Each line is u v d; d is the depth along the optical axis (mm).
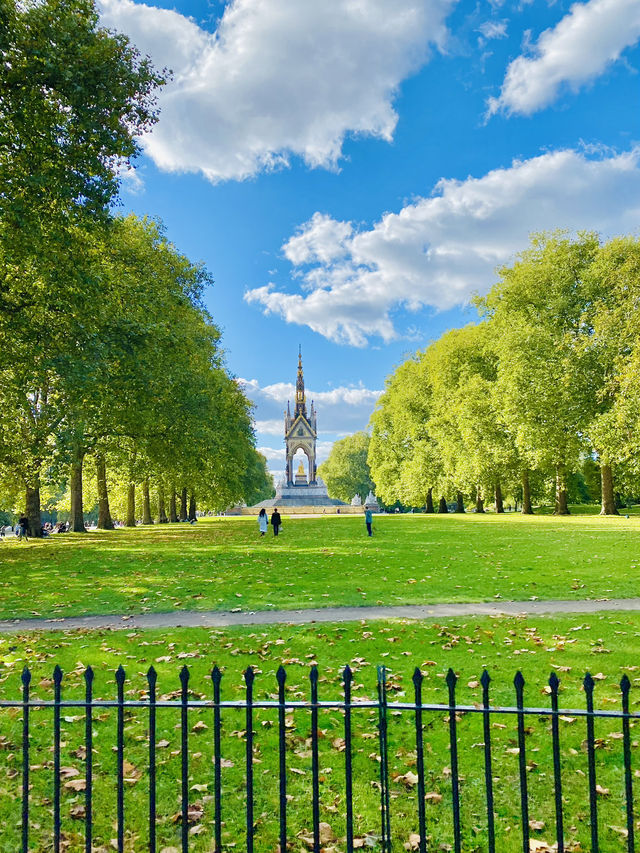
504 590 13375
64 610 12289
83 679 7684
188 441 32531
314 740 3482
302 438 111250
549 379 37281
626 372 28500
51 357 19859
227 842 4461
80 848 4379
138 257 29984
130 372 24234
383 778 3588
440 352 55469
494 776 5309
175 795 5098
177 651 8914
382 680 3562
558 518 41625
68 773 5410
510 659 8180
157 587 14883
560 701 6758
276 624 10539
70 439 22297
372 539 27891
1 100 15617
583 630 9570
